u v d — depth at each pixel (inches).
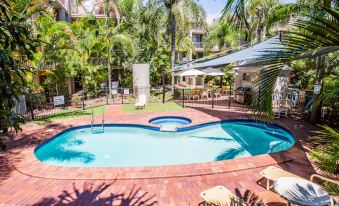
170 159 308.5
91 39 633.0
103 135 397.7
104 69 780.0
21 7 368.2
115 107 562.3
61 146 350.9
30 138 317.4
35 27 461.1
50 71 513.7
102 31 689.6
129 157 313.9
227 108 537.3
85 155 319.9
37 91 519.8
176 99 690.8
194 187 184.4
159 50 934.4
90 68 652.7
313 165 219.8
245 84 605.9
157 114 481.1
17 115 78.9
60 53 530.9
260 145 354.9
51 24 477.1
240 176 201.9
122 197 169.9
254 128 421.1
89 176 200.8
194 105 583.8
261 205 138.4
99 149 340.2
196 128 408.8
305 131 334.6
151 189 181.5
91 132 404.8
